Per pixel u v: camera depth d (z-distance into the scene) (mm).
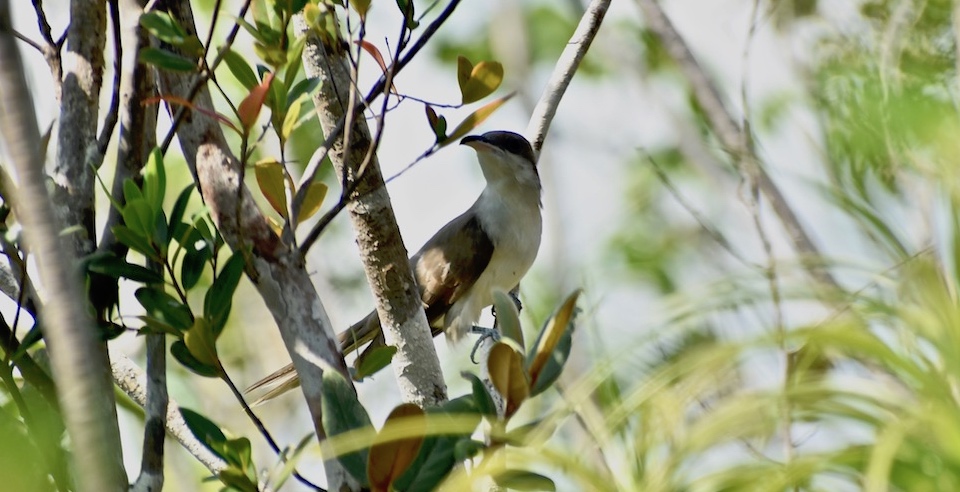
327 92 7461
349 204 7465
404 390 7715
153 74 6852
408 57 6621
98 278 6391
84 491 3791
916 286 4023
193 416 6359
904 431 3607
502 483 5008
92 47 6922
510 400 4965
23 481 4645
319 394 5914
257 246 6117
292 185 6641
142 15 6012
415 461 5172
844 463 3826
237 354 12461
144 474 6266
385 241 7520
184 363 6172
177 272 8789
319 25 6566
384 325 7723
